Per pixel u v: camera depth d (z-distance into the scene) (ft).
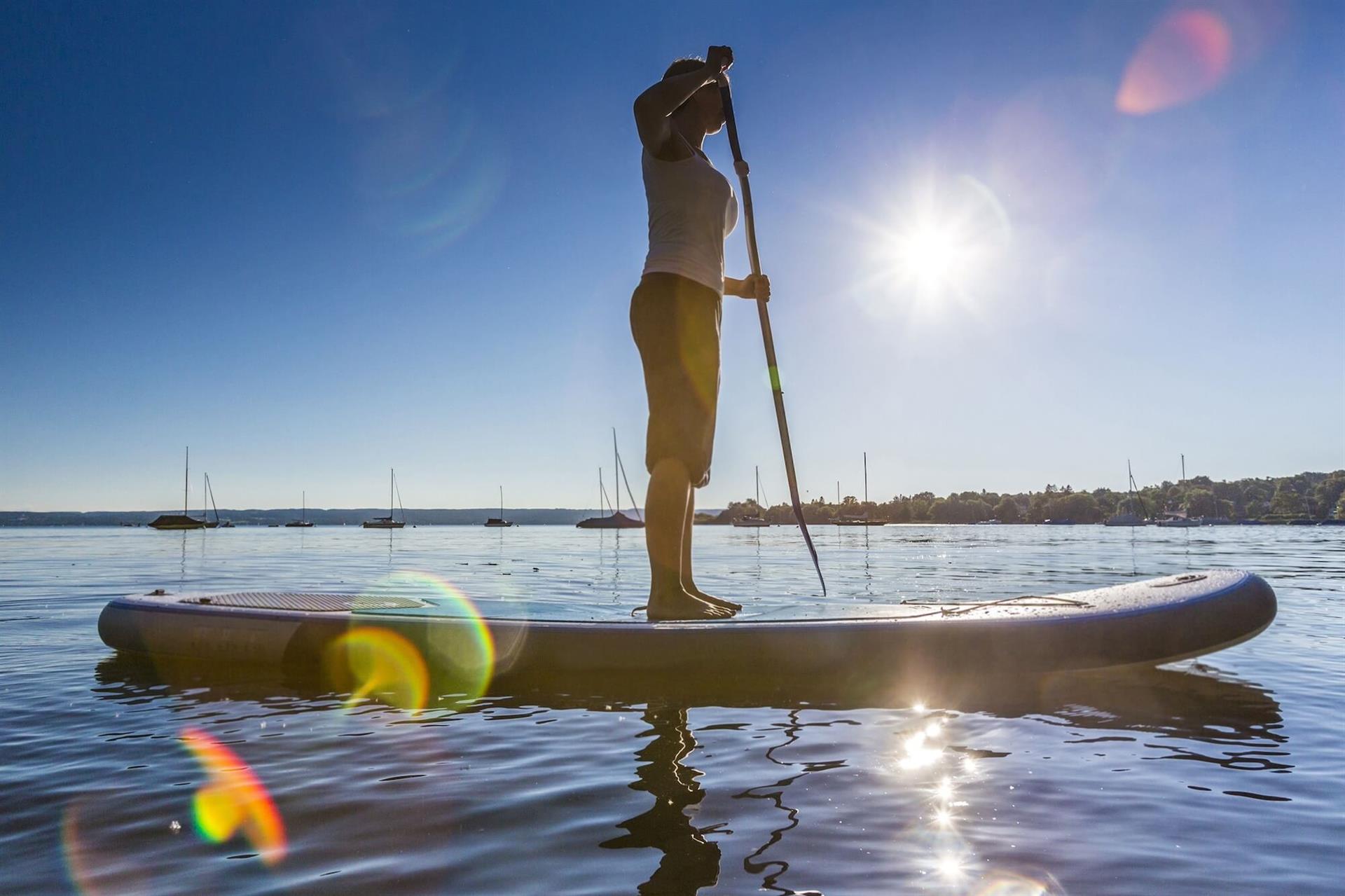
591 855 6.64
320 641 14.78
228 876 6.31
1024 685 13.12
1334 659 15.21
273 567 46.37
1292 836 6.91
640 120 17.11
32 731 10.78
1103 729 10.51
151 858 6.66
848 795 8.03
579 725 10.95
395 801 8.01
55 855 6.72
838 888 5.98
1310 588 30.58
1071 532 193.36
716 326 17.90
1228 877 6.14
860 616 14.83
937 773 8.73
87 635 19.40
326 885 6.14
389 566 47.09
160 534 173.88
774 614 16.14
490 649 14.03
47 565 50.52
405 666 14.32
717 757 9.37
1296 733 10.21
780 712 11.59
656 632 13.67
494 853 6.71
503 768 9.07
